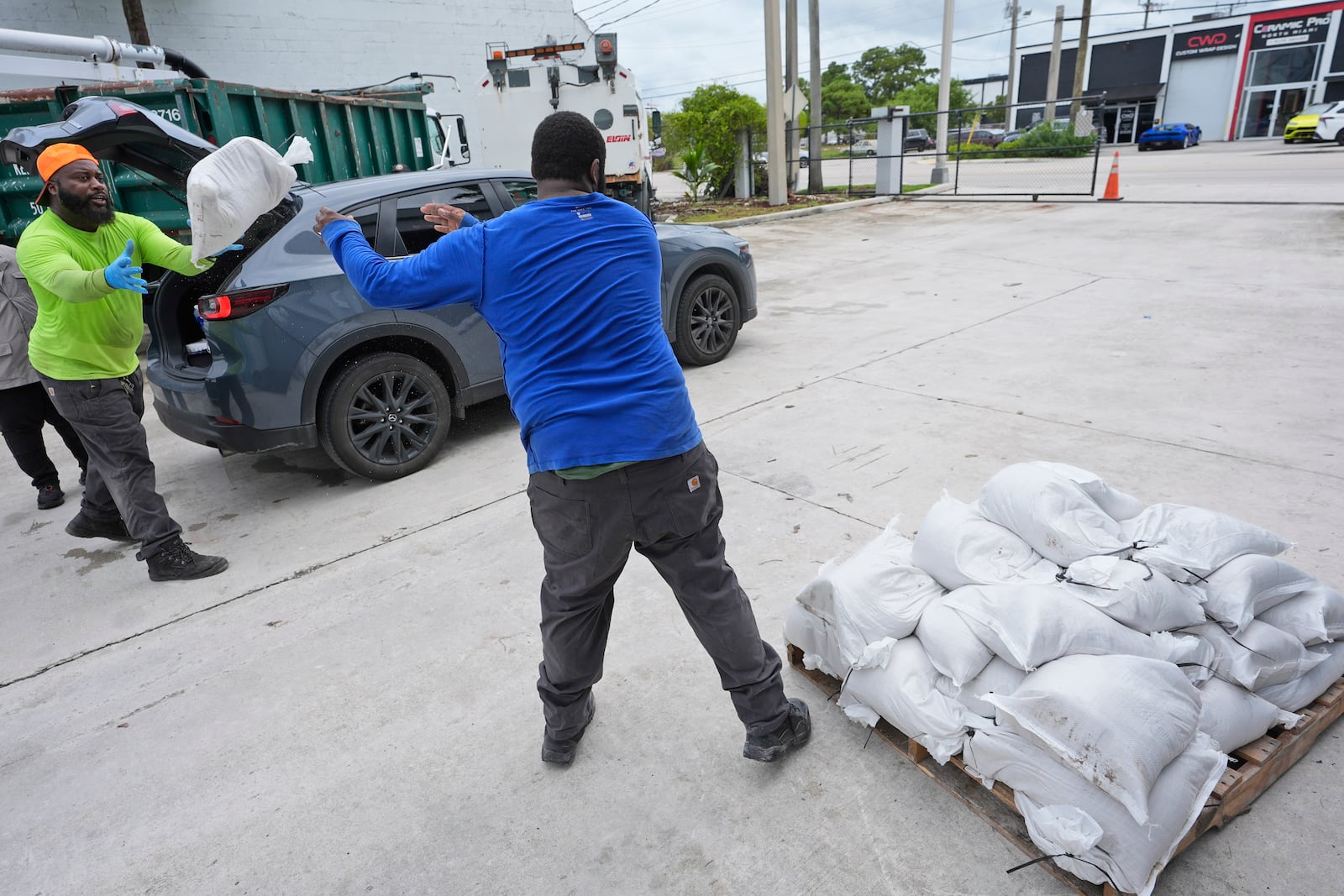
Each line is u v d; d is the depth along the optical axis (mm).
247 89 6496
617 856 1949
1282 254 8125
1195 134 32094
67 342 3004
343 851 2027
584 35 16625
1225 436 3947
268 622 3066
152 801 2236
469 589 3176
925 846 1895
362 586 3264
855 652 2127
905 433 4305
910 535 3250
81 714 2631
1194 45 36281
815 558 3150
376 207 4219
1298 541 2951
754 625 2059
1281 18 33375
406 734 2420
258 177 2051
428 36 14828
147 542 3342
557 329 1745
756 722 2096
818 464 4004
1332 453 3672
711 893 1831
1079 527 2102
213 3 12727
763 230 13391
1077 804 1665
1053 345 5672
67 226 3010
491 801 2146
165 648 2955
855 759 2172
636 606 2967
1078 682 1702
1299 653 1979
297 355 3850
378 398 4254
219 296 3689
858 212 15016
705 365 5852
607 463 1740
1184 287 7074
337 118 7832
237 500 4250
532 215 1748
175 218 6555
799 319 7105
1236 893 1703
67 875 2020
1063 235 10484
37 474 4266
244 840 2084
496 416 5242
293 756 2365
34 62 6047
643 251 1831
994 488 2289
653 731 2346
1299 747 1986
